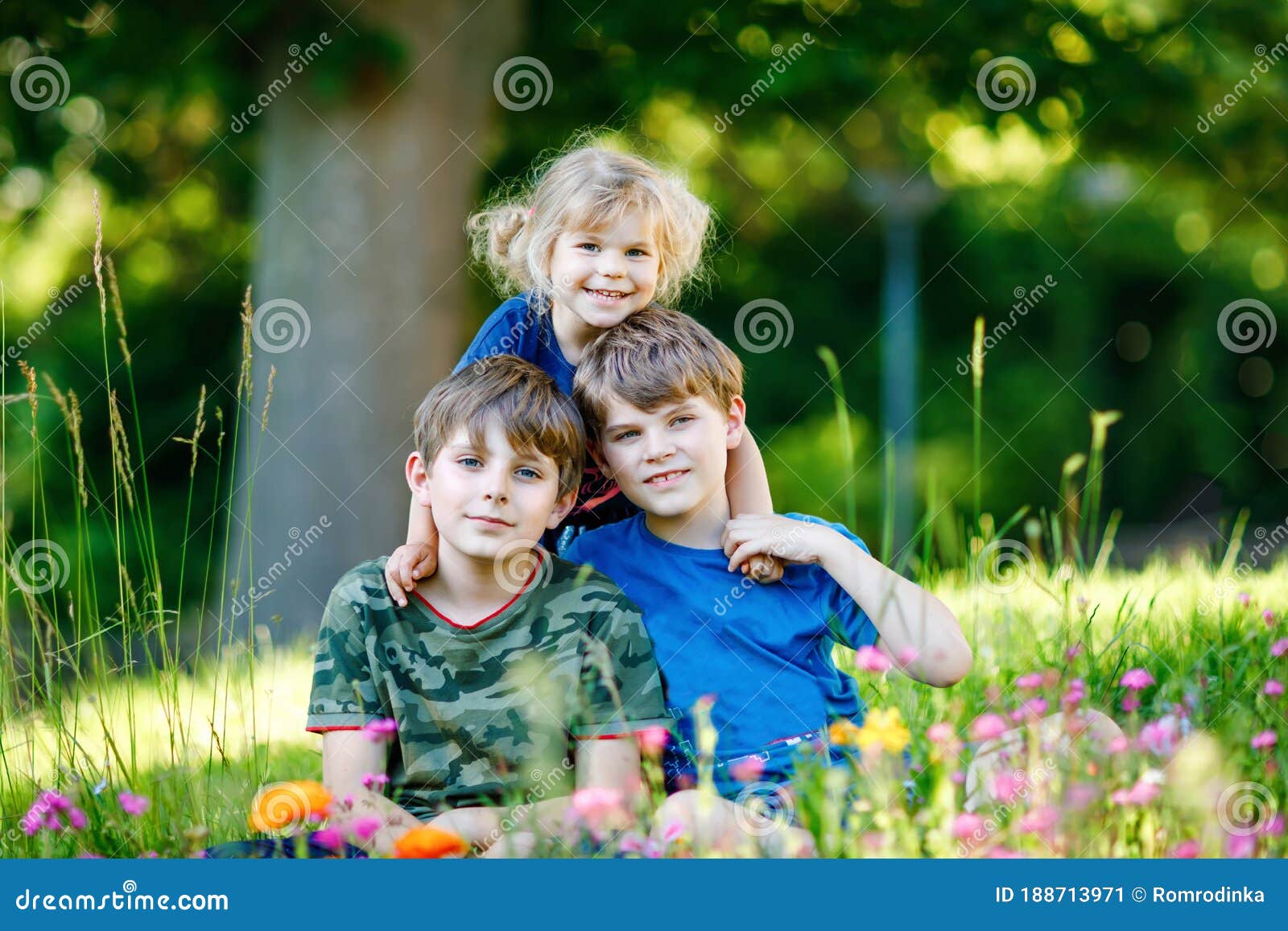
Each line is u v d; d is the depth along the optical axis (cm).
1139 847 233
